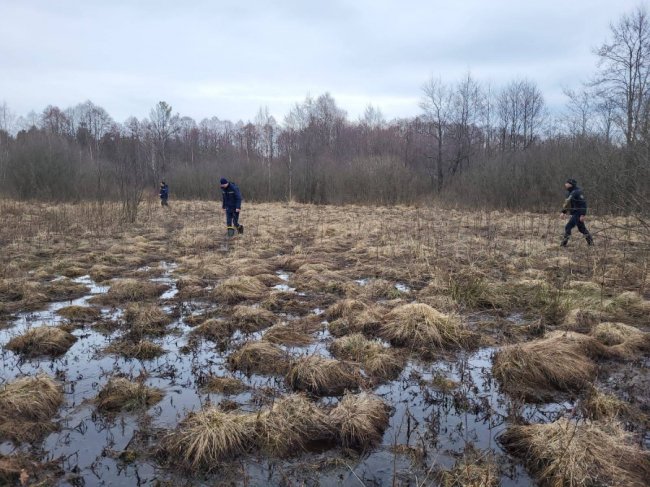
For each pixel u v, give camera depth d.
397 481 3.60
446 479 3.51
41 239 13.45
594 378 5.14
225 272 10.02
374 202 28.39
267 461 3.84
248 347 5.69
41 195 26.00
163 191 25.81
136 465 3.77
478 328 6.77
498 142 39.31
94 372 5.38
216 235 15.06
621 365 5.52
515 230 15.84
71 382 5.12
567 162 24.42
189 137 66.00
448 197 27.28
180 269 10.26
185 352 5.96
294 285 9.09
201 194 35.28
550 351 5.35
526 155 27.80
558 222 17.84
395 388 5.12
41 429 4.19
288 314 7.48
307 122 48.09
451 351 6.04
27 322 6.97
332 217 20.70
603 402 4.49
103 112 68.00
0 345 6.10
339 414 4.30
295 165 33.62
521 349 5.39
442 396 4.91
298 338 6.36
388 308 7.50
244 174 34.16
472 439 4.14
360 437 4.08
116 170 25.52
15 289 8.33
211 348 6.11
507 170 26.78
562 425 3.94
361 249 12.25
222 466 3.74
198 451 3.76
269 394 4.88
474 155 36.53
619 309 7.18
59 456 3.86
